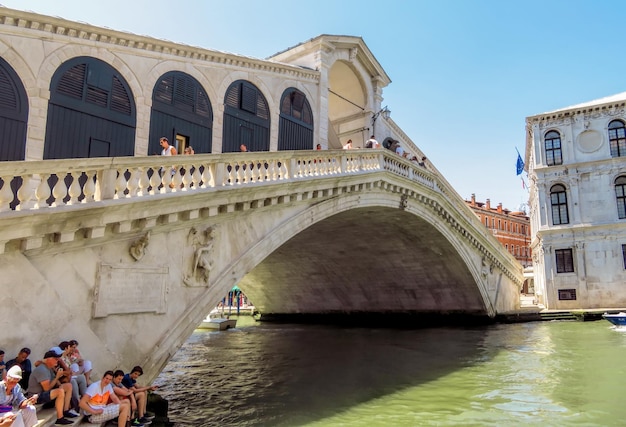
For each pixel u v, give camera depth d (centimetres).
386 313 2780
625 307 2650
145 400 745
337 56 1739
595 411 838
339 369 1325
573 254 2834
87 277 731
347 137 1989
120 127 1009
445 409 884
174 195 820
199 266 898
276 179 1081
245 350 1781
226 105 1267
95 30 965
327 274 2703
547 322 2488
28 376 625
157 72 1095
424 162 2095
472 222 2338
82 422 623
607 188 2775
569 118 2916
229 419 825
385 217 1811
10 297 640
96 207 703
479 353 1541
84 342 716
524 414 835
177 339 848
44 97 885
